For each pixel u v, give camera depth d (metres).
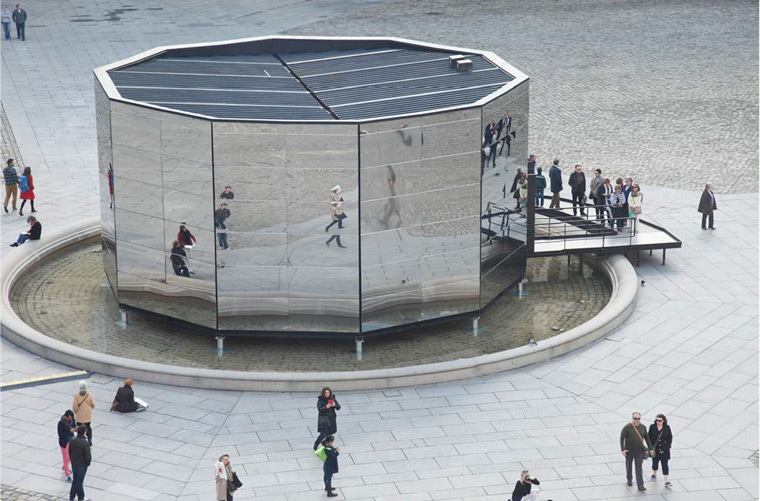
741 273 68.25
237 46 70.94
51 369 55.78
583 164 87.81
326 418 48.31
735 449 49.03
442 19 134.62
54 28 129.88
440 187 57.91
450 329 61.41
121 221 60.59
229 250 56.97
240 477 46.41
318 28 128.75
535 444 49.31
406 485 45.97
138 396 53.09
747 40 124.12
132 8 141.00
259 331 58.00
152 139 57.72
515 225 64.38
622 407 52.62
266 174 55.56
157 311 60.59
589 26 131.25
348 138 54.75
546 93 106.00
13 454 48.19
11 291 66.00
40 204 79.62
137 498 44.84
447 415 51.75
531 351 56.56
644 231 71.56
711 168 86.75
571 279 69.06
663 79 109.94
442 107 59.75
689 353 57.94
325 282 56.97
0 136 93.81
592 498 45.34
